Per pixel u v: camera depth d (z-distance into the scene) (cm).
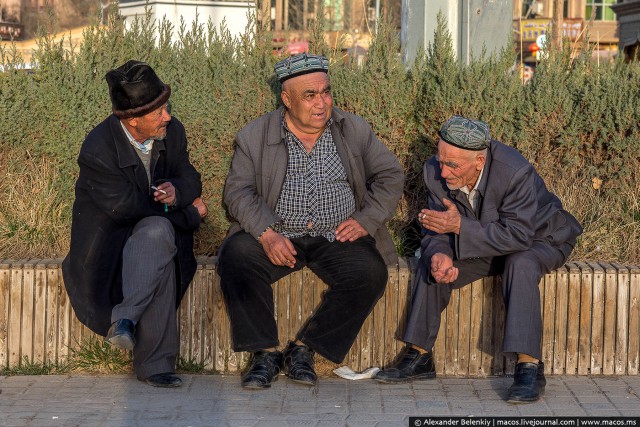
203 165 574
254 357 498
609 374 517
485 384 504
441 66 589
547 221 493
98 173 478
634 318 513
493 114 577
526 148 585
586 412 455
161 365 489
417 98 591
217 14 1112
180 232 504
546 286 512
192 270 506
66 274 495
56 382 498
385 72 592
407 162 589
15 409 455
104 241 486
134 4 1105
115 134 484
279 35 1448
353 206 518
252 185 510
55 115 576
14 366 517
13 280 512
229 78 583
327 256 502
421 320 495
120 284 482
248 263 487
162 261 471
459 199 493
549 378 512
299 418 445
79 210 490
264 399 473
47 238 567
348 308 486
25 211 574
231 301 484
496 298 513
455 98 574
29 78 589
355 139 513
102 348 517
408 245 585
